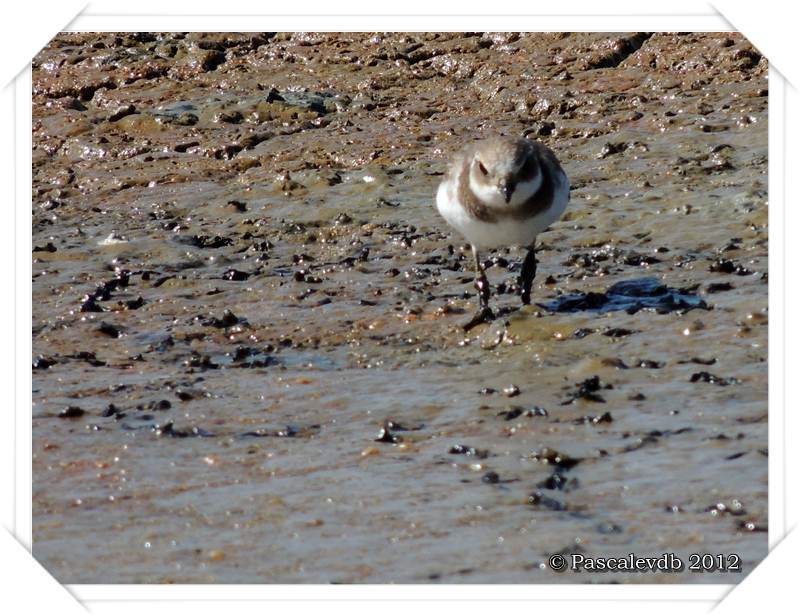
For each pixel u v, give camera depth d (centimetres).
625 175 1731
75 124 2277
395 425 1002
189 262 1574
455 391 1069
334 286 1439
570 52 2338
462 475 888
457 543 781
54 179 2033
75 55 2650
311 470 917
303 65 2528
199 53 2602
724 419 943
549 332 1177
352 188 1823
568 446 920
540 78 2261
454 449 935
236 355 1226
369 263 1519
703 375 1028
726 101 1988
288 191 1848
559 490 852
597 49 2314
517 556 759
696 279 1316
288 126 2183
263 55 2606
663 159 1766
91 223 1777
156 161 2081
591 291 1314
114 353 1251
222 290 1449
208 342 1275
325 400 1078
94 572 761
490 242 1233
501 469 892
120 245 1638
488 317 1240
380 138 2055
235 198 1850
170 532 820
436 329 1255
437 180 1825
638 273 1359
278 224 1709
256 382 1139
